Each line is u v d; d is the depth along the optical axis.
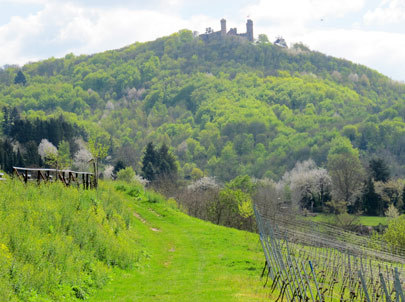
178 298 21.06
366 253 31.30
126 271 26.22
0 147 92.50
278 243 27.75
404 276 21.78
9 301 16.39
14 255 19.23
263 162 174.25
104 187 43.69
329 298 23.27
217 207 70.06
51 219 24.56
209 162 185.25
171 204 53.09
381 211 103.12
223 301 20.38
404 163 153.12
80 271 21.98
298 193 115.75
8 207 23.16
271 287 23.09
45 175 32.38
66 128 146.62
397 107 196.75
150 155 130.12
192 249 36.00
